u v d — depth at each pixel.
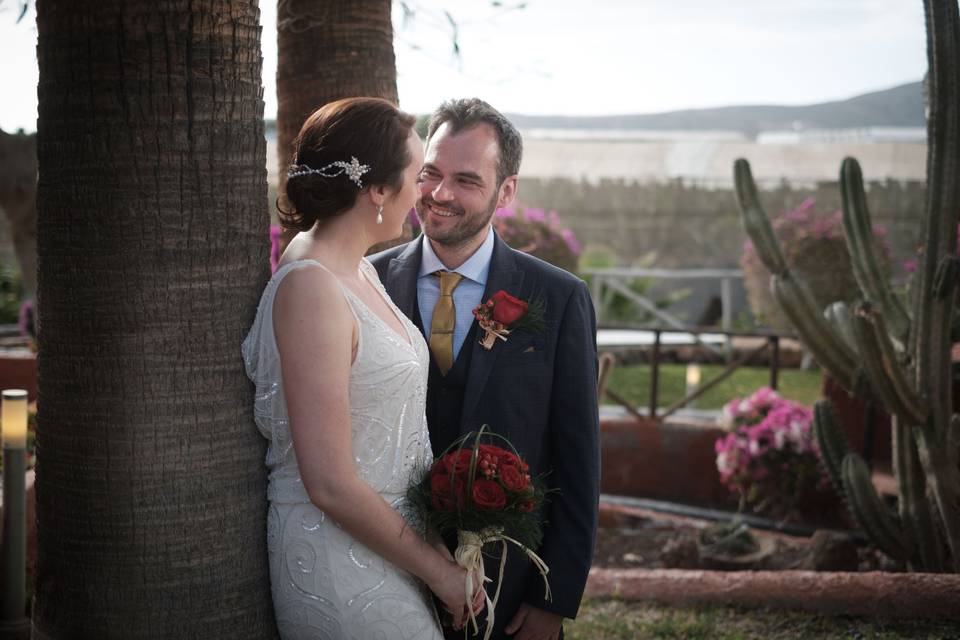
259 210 1.91
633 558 5.05
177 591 1.86
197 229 1.81
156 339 1.80
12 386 7.02
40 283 1.86
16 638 3.55
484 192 2.36
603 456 6.52
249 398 1.91
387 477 1.91
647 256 15.18
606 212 15.34
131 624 1.86
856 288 10.62
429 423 2.42
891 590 3.57
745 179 4.36
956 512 4.01
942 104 3.88
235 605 1.92
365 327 1.83
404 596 1.91
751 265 11.56
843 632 3.49
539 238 6.81
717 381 6.62
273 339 1.81
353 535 1.81
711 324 14.75
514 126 2.43
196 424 1.84
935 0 3.86
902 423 4.18
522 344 2.37
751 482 5.78
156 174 1.77
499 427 2.34
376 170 1.84
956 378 4.61
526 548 2.07
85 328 1.80
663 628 3.65
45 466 1.89
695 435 6.38
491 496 1.94
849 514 5.68
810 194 14.89
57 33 1.76
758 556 4.69
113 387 1.80
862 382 4.27
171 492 1.84
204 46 1.78
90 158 1.76
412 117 1.93
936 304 3.97
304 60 3.12
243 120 1.85
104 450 1.82
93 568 1.85
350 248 1.90
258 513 1.95
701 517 5.92
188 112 1.78
